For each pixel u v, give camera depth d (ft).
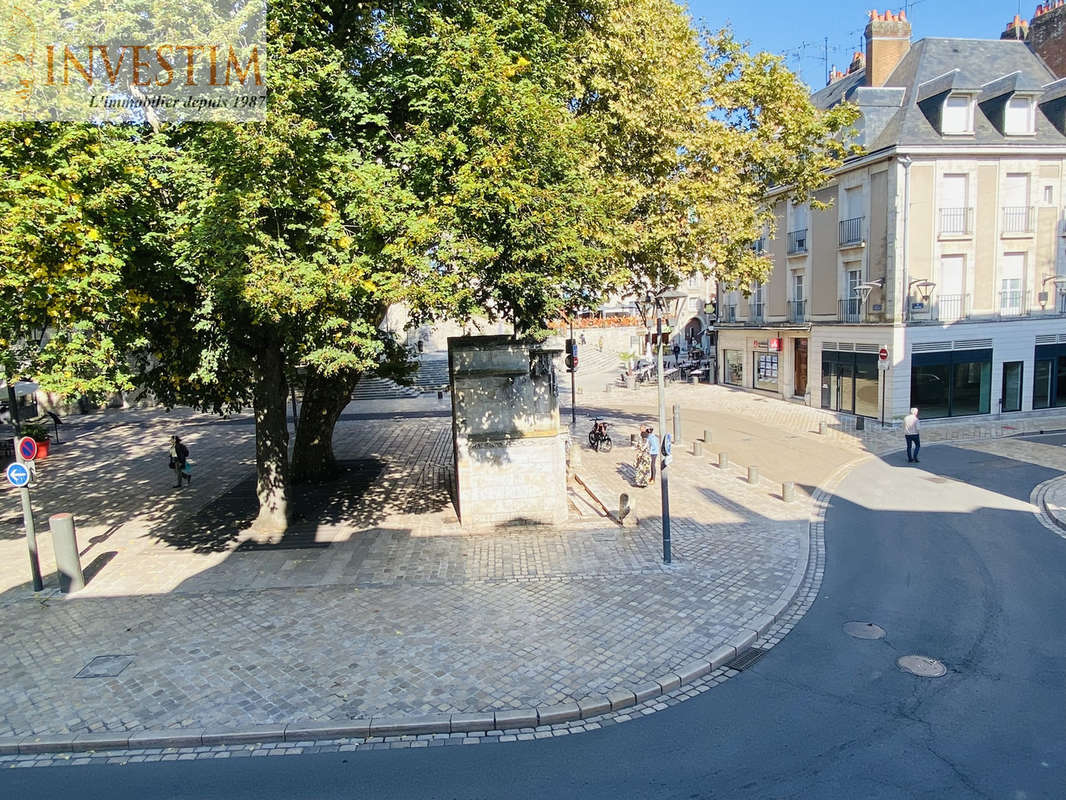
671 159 47.62
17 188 26.22
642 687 25.38
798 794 19.56
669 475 59.11
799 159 58.08
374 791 20.35
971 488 53.83
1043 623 30.12
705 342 182.09
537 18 39.78
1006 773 20.18
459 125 31.78
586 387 134.00
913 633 29.63
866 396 87.04
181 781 21.04
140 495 56.03
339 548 41.09
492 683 25.82
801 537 42.45
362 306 31.58
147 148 31.04
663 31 47.06
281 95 28.40
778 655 28.14
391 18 35.29
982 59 89.86
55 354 29.35
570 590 34.37
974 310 82.48
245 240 29.30
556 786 20.34
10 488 59.93
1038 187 82.48
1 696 25.58
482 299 34.04
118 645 29.37
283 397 44.34
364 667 27.14
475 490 44.01
